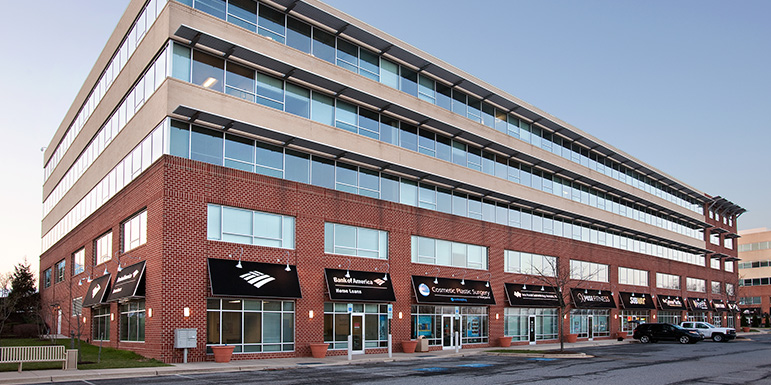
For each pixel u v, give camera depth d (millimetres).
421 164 36719
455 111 40344
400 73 36719
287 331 28094
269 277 27219
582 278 50375
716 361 27609
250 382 18297
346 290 30312
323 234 30234
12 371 19828
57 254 46906
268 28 29938
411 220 35281
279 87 29969
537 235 45625
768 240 104375
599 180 55281
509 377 20172
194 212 25344
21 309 50875
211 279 25109
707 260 77375
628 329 56531
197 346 24547
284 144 29641
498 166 43625
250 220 27438
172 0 26422
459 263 38469
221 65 27766
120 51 33406
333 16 31547
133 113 30188
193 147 26344
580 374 21281
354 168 33125
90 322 33656
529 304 42500
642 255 60688
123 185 30453
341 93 32188
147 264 25484
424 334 34969
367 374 21094
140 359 24016
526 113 45875
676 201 71375
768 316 96125
